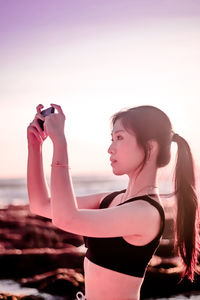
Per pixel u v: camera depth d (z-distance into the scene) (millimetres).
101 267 1847
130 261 1798
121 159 1898
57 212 1632
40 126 2043
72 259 10367
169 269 8727
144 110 1898
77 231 1656
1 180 116188
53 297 7418
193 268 2094
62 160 1680
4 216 19922
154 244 1818
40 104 2051
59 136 1715
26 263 9898
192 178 2014
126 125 1888
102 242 1846
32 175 2170
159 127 1892
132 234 1751
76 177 131500
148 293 8008
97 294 1864
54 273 8578
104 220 1679
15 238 14039
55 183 1657
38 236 13734
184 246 2049
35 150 2164
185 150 2010
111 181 104750
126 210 1729
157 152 1900
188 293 8000
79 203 2211
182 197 2020
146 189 1872
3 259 9820
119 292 1809
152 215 1768
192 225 2031
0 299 6582
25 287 8109
